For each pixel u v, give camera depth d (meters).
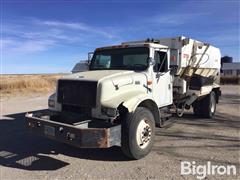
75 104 5.41
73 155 5.56
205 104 9.53
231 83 42.50
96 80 5.14
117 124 4.88
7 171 4.71
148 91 6.04
